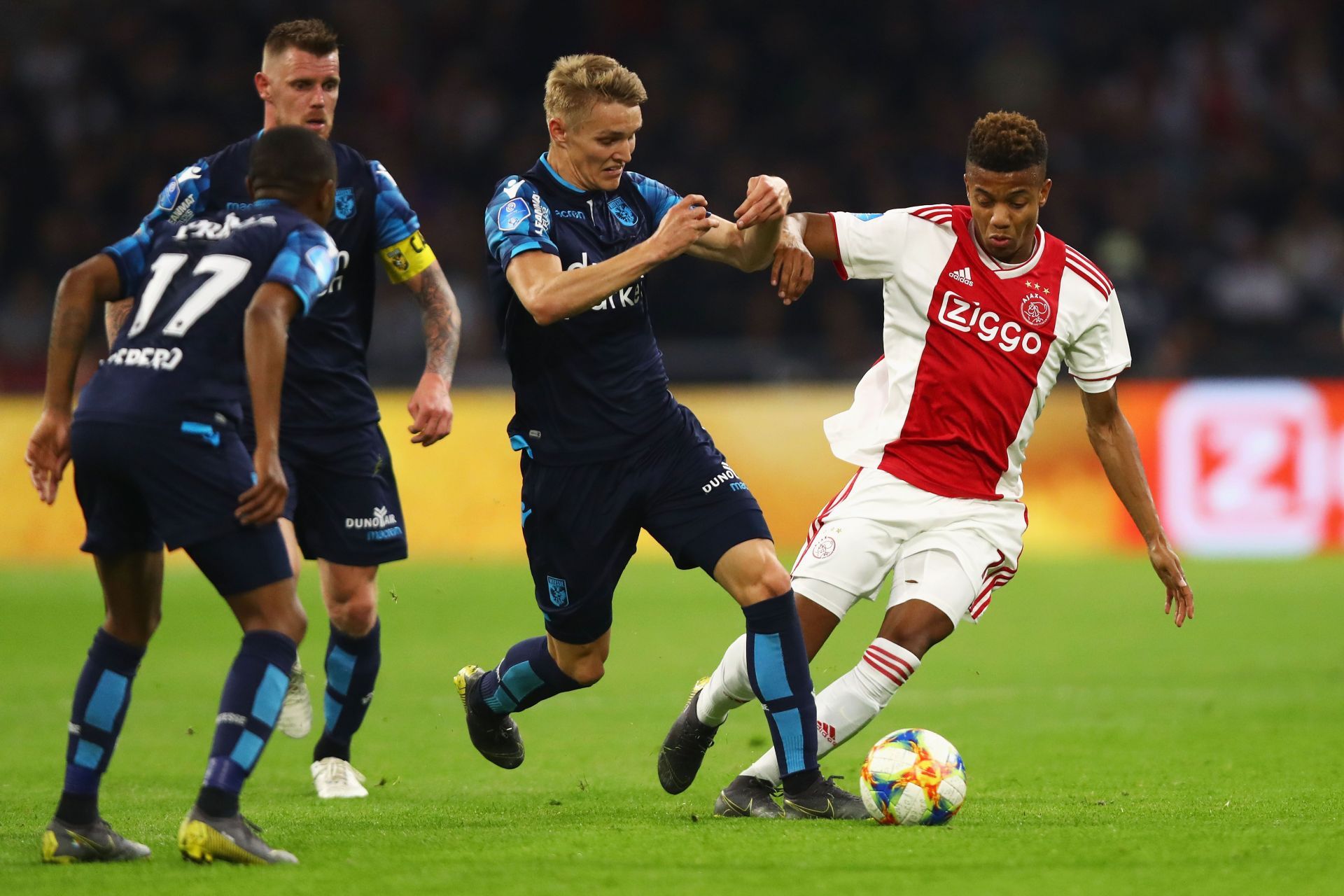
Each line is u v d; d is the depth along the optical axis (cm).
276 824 1619
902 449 1748
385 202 2005
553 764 2188
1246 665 3145
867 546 1716
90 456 1370
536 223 1633
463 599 4134
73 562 4959
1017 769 2084
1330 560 4841
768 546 1645
